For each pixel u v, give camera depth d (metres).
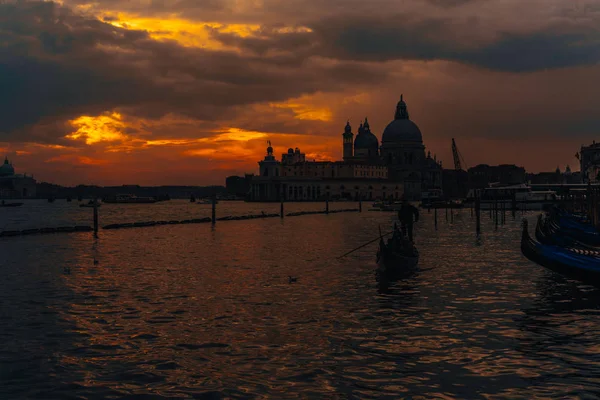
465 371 16.61
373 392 15.07
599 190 89.12
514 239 64.50
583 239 52.44
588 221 75.25
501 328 21.38
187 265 40.66
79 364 17.38
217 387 15.47
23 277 34.91
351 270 37.12
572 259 28.45
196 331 21.11
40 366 17.20
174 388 15.41
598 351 18.45
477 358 17.77
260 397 14.78
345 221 117.31
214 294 28.50
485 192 175.50
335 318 23.06
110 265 41.06
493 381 15.80
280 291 29.23
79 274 36.19
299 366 17.11
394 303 26.02
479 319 22.84
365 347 18.95
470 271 36.47
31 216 166.88
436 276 34.28
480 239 64.56
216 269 38.19
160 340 19.92
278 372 16.59
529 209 165.50
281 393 15.03
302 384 15.66
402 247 37.88
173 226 97.75
